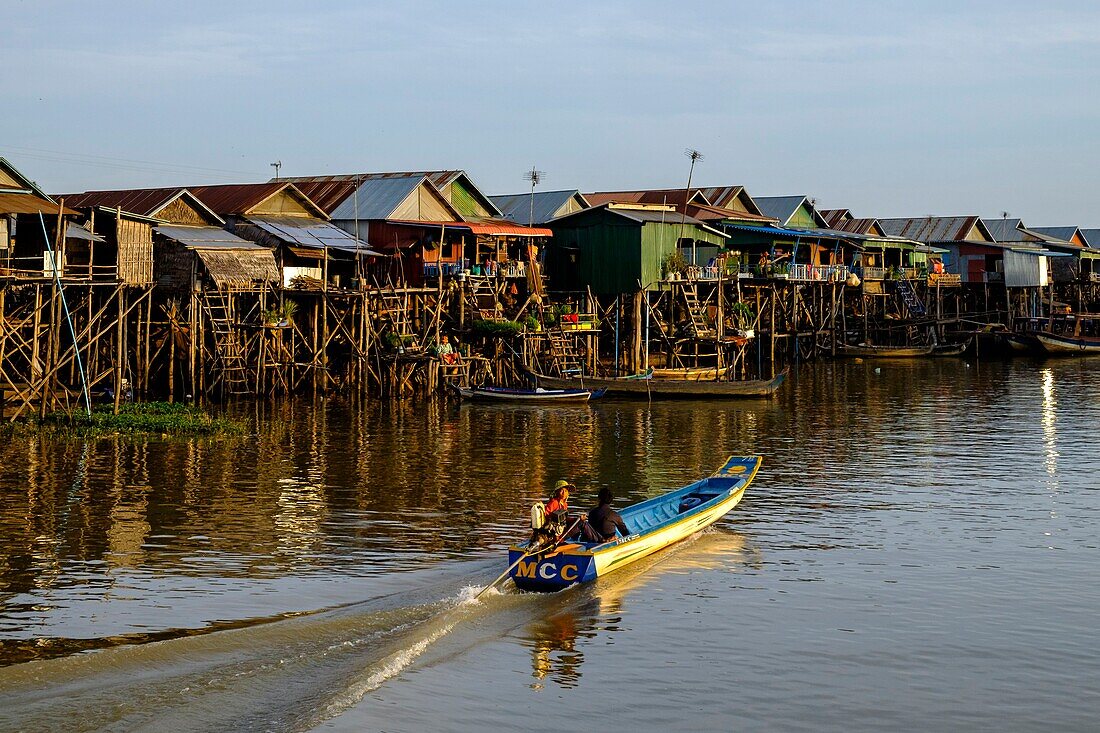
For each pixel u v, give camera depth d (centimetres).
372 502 2802
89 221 4194
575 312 5897
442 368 5153
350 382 4994
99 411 3947
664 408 4919
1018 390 5750
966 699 1612
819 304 7781
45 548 2305
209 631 1814
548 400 4975
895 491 3034
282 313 4781
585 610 1972
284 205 5572
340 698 1544
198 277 4578
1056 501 2908
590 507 2802
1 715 1444
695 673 1697
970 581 2172
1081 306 10031
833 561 2311
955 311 9081
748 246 7200
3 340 3747
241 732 1437
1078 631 1889
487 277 5519
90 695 1518
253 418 4222
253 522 2561
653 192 7900
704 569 2241
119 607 1933
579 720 1533
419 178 5938
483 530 2519
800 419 4578
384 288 5250
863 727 1526
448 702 1573
